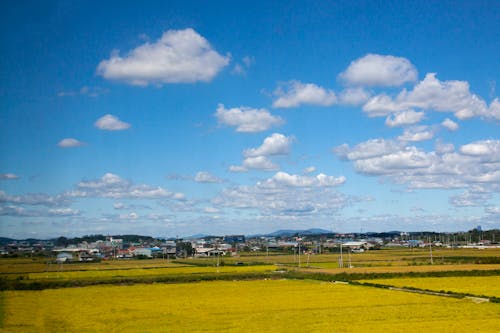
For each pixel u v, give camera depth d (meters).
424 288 111.69
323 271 161.88
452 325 64.94
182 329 65.31
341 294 104.12
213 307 86.44
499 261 188.38
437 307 82.12
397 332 60.66
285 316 75.06
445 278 137.75
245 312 79.94
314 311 79.81
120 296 107.25
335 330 62.78
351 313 76.94
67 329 66.88
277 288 120.75
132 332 63.91
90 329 66.62
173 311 82.12
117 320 73.62
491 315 73.31
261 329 64.38
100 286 134.25
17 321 73.56
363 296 99.62
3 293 116.38
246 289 119.38
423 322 67.75
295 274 153.25
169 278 145.50
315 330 63.06
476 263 188.38
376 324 66.75
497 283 120.81
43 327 68.50
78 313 81.38
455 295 99.00
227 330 64.12
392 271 153.25
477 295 96.75
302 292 109.75
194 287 127.62
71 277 150.12
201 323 69.88
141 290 121.19
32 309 86.69
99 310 84.69
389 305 85.62
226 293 110.50
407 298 95.31
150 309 85.19
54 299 102.50
